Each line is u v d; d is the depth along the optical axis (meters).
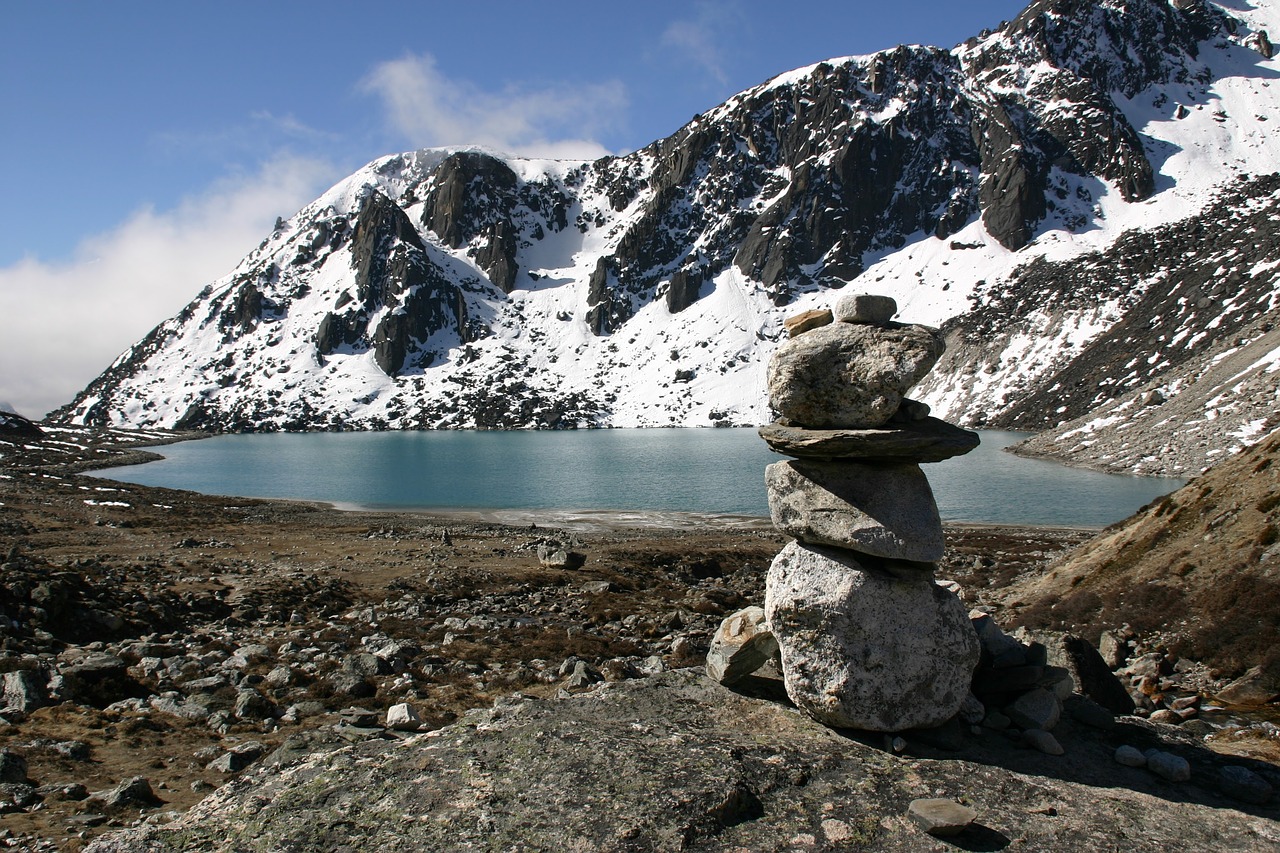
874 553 10.18
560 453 161.38
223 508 73.00
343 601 30.23
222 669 18.58
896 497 10.43
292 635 23.25
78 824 9.90
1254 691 17.02
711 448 168.38
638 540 56.12
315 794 9.03
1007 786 9.24
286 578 33.00
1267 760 12.45
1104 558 27.66
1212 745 13.35
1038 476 96.44
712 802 8.45
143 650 19.94
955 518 68.12
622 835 7.93
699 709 10.98
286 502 85.06
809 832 8.16
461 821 8.27
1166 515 26.89
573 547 48.53
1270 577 20.11
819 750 9.80
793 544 11.05
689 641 23.75
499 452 167.38
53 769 11.91
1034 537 57.00
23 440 145.12
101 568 31.25
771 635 11.63
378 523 65.94
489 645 22.81
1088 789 9.34
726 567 44.38
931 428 10.60
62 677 15.98
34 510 55.44
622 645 23.38
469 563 41.16
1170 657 19.73
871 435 10.10
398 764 9.55
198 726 14.63
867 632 10.11
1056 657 13.33
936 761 9.73
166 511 64.62
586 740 9.86
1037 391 183.38
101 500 67.88
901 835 8.15
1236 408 89.44
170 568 34.16
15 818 10.10
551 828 8.08
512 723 10.54
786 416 11.12
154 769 12.27
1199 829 8.56
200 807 9.42
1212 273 172.88
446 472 125.50
